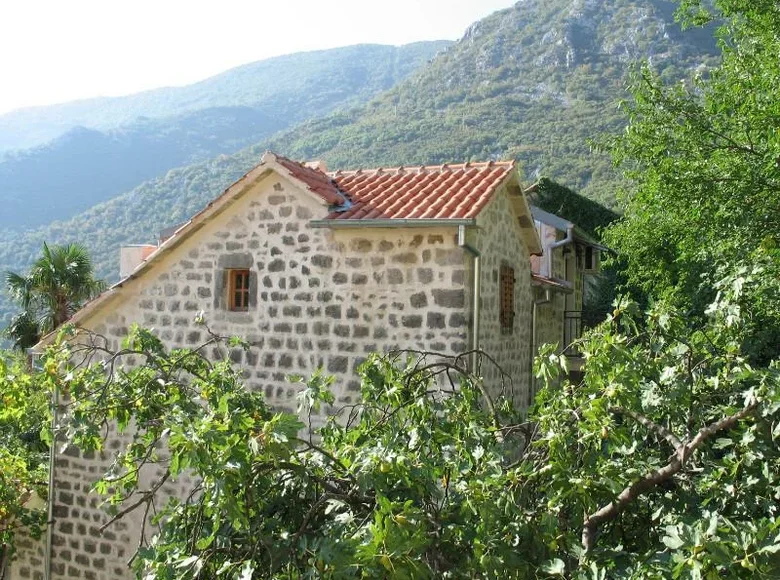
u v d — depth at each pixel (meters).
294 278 10.00
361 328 9.59
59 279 22.61
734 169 11.93
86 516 10.99
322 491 5.04
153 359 6.54
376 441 5.17
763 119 11.40
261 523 4.44
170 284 10.74
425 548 4.09
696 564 3.29
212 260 10.52
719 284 5.96
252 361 10.18
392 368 6.16
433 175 10.91
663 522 4.75
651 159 12.98
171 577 4.30
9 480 11.48
